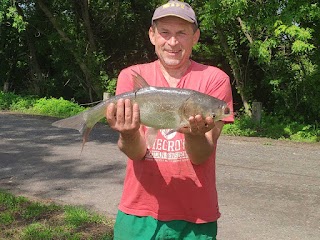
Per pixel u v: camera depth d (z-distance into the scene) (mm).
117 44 12383
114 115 1408
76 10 11797
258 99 10531
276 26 7648
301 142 7371
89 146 6500
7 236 2896
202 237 1593
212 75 1598
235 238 3072
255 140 7449
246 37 9258
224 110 1376
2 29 12789
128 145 1488
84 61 11438
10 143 6652
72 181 4488
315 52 8633
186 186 1567
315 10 7371
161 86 1553
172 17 1527
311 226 3330
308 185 4492
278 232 3197
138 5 11922
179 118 1406
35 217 3240
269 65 9188
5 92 13250
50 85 13336
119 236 1653
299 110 9281
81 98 13125
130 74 1626
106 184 4391
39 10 12336
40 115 10539
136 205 1612
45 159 5527
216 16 8273
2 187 4203
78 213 3295
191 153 1496
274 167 5320
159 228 1588
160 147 1564
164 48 1562
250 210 3674
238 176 4828
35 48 13250
